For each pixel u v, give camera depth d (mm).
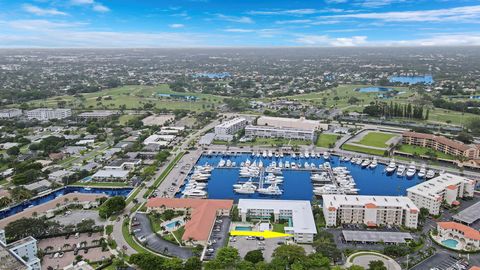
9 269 161250
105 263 196125
